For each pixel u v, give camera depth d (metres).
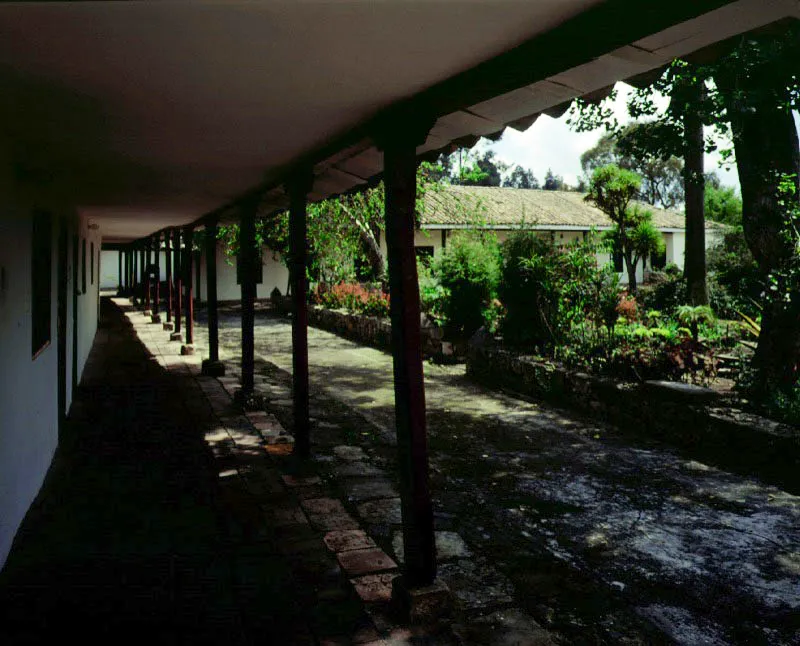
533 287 9.53
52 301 5.77
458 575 3.81
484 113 3.02
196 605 3.35
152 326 17.08
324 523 4.46
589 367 8.27
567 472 5.76
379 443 6.66
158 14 1.94
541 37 2.16
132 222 11.73
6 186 3.86
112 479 5.32
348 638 3.07
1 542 3.63
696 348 7.87
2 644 2.95
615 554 4.16
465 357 11.36
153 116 3.29
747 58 5.86
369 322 14.33
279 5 1.88
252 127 3.58
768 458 5.66
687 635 3.26
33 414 4.74
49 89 2.77
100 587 3.52
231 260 25.05
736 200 32.44
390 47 2.27
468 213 17.36
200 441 6.46
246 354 7.98
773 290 6.83
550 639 3.12
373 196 15.66
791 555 4.14
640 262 26.16
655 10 1.87
